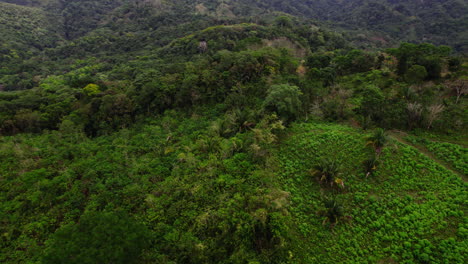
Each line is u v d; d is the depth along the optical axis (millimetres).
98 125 43188
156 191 27266
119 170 31156
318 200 26250
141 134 39344
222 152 31547
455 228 21547
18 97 48469
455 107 36312
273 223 21453
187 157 30953
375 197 25719
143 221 23891
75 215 25469
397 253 20594
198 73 49406
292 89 39312
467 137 32062
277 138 34656
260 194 24391
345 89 46594
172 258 20094
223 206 23719
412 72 44719
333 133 34938
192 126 39781
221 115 42062
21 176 29219
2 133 40375
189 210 24359
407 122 35719
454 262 18906
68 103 46219
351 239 22234
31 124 41469
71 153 35062
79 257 14891
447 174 26906
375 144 30000
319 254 21406
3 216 24672
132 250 16609
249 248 20766
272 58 53094
